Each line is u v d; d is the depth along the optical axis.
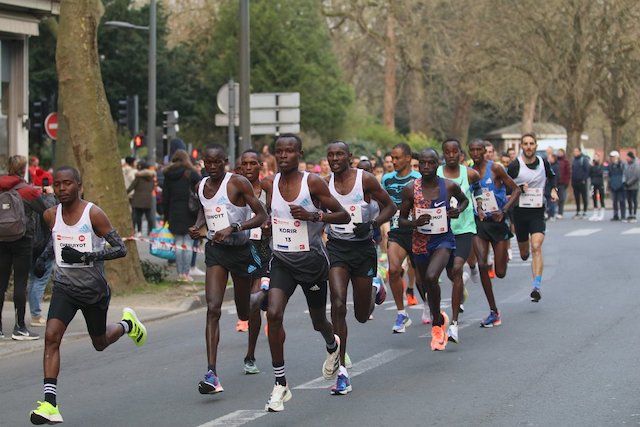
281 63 138.00
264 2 138.75
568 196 128.88
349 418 22.92
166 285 48.84
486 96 133.38
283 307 24.11
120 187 46.81
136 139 92.75
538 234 39.41
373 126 147.38
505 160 62.50
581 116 125.69
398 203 35.31
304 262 24.59
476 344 32.19
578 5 117.38
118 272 46.41
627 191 91.31
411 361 29.61
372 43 166.00
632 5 115.75
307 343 33.50
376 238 40.09
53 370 22.95
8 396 26.86
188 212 50.16
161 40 138.00
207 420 23.16
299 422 22.67
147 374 29.20
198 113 141.62
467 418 22.59
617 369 27.59
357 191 26.09
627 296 42.47
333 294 25.69
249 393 26.00
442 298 43.78
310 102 138.50
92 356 32.59
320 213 24.33
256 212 26.67
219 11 140.75
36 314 38.22
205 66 143.75
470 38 123.50
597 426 21.72
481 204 36.00
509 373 27.44
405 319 35.22
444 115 184.50
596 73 121.94
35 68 123.31
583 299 42.06
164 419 23.47
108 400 25.86
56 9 55.28
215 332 25.66
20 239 34.88
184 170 50.12
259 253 32.59
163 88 138.00
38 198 35.44
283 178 24.69
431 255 31.50
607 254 60.88
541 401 24.06
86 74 46.09
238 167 33.75
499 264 36.84
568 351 30.44
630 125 160.25
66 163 50.12
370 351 31.38
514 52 120.94
